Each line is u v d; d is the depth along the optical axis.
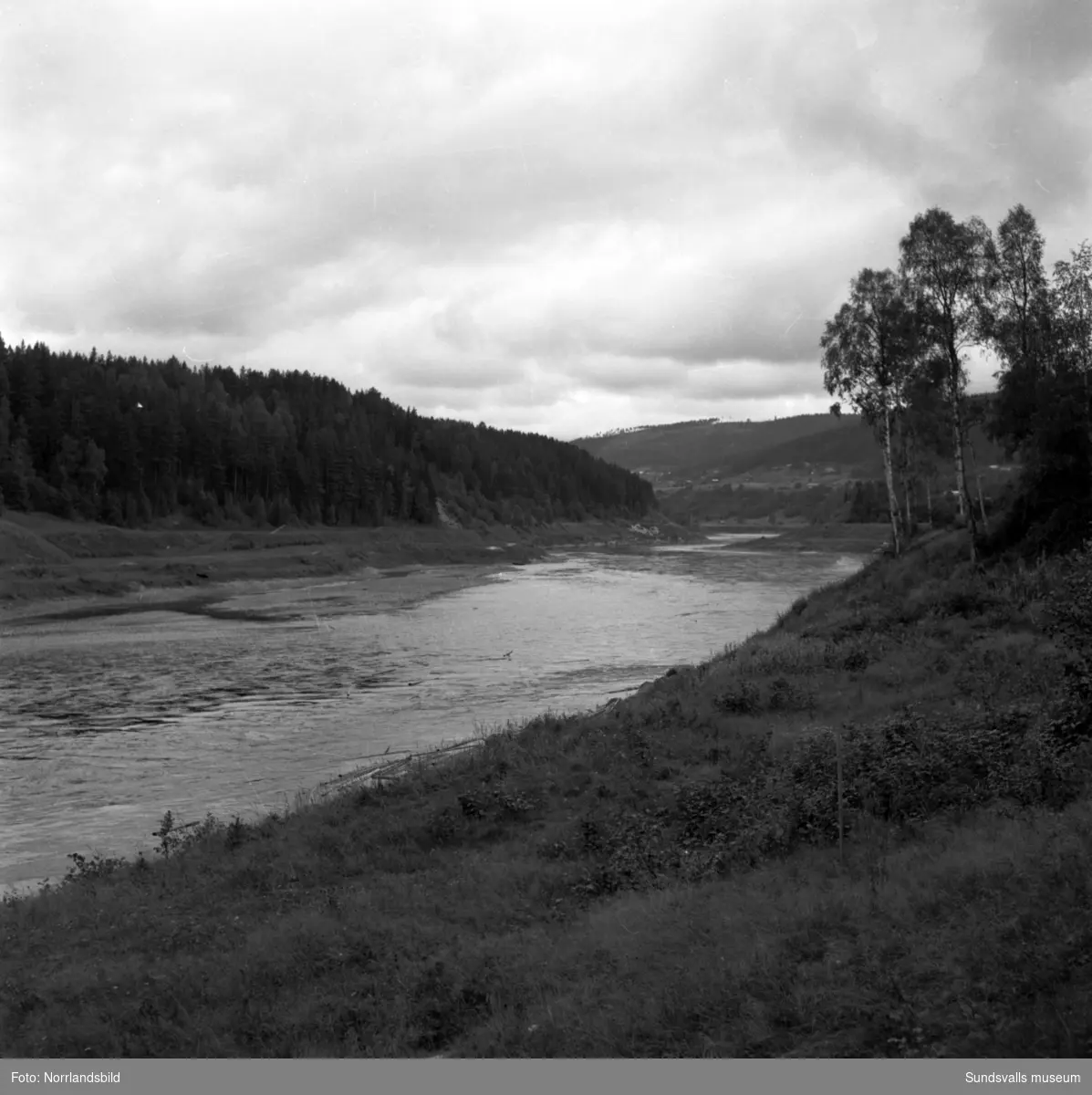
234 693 41.38
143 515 130.75
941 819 14.43
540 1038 8.62
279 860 17.36
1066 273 38.69
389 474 174.50
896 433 58.22
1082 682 16.17
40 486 119.19
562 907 13.66
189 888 16.36
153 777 28.16
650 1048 8.18
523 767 21.28
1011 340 41.16
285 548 123.75
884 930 9.98
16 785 27.52
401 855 17.19
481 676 43.72
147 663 49.38
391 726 33.66
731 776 19.03
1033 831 12.20
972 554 39.75
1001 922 9.38
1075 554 17.34
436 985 10.57
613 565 130.88
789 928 10.62
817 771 17.34
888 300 47.88
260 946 12.67
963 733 17.92
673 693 27.80
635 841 16.14
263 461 154.75
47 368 143.88
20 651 54.09
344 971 11.58
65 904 15.98
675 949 10.66
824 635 33.91
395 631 61.25
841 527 169.88
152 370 181.00
